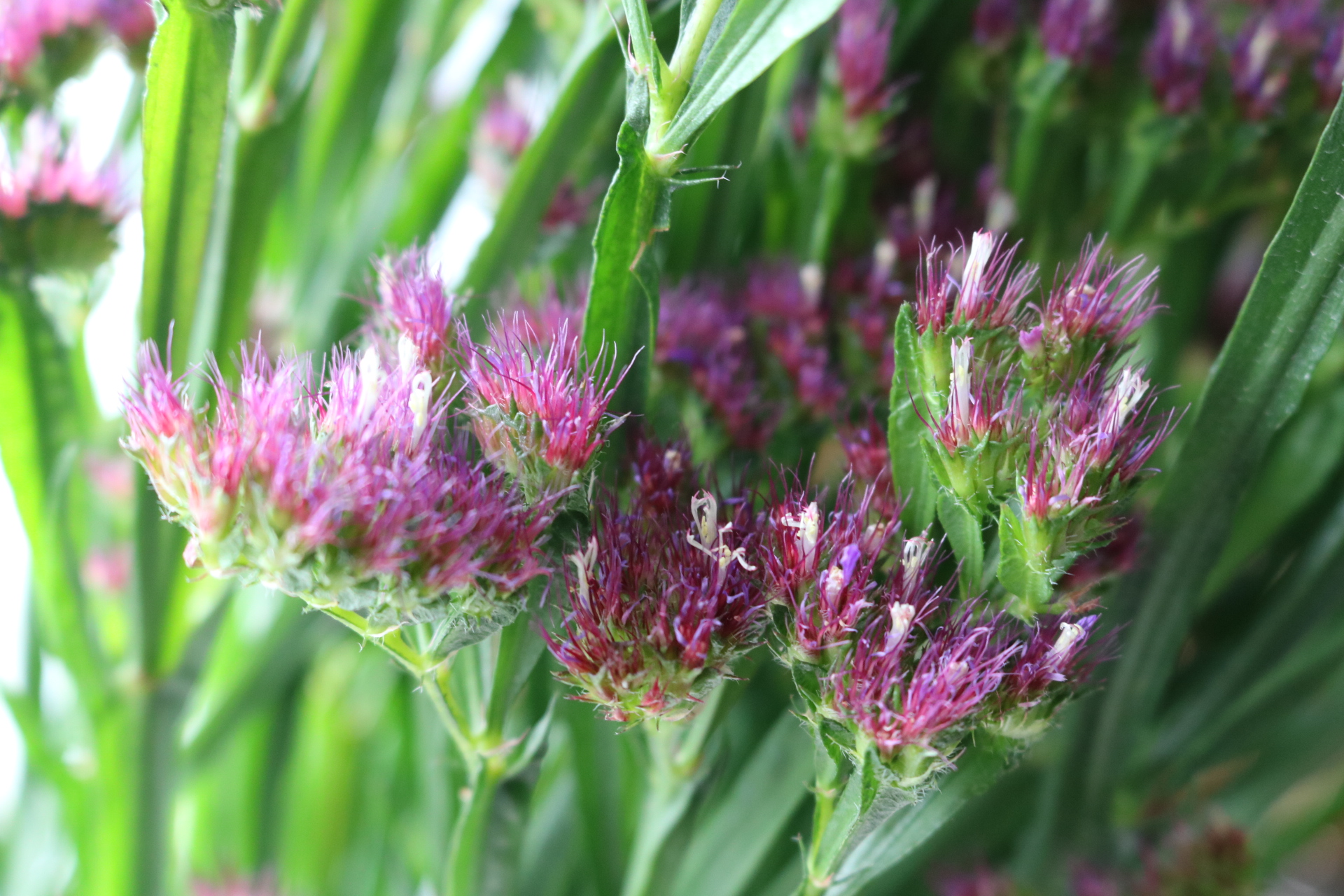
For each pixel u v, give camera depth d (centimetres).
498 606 29
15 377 33
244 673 36
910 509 30
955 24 37
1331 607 35
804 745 35
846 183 36
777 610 30
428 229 38
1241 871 34
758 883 35
